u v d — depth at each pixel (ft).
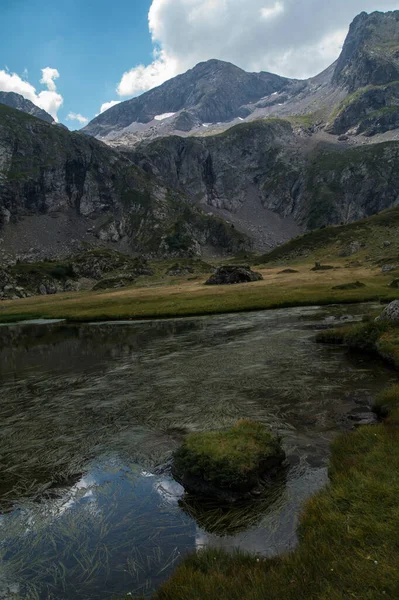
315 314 167.94
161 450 46.44
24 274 640.99
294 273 462.60
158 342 127.44
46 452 47.70
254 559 26.45
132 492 37.40
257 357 92.99
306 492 35.19
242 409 58.49
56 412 63.41
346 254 613.52
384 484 31.35
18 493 38.17
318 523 28.68
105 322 208.95
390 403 52.70
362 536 26.07
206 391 68.85
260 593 22.54
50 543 30.40
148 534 30.81
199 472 36.91
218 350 105.50
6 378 91.56
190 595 23.17
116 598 24.53
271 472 38.86
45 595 25.20
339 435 45.96
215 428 51.88
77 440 51.03
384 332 90.68
